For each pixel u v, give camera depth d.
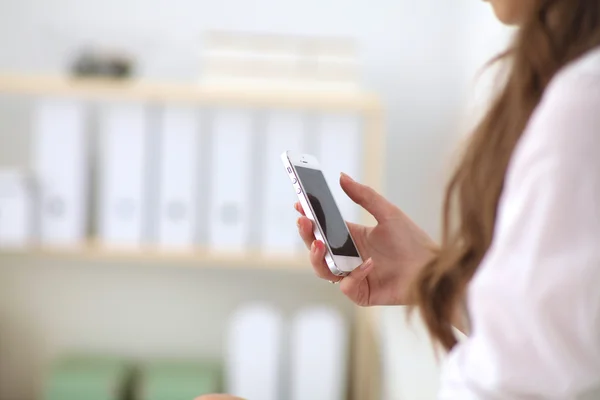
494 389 0.46
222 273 1.81
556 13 0.53
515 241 0.46
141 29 1.76
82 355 1.82
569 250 0.44
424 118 1.77
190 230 1.59
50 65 1.75
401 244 0.83
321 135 1.55
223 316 1.82
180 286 1.82
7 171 1.59
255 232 1.61
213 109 1.63
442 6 1.76
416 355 1.37
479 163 0.57
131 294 1.82
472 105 1.45
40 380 1.82
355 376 1.75
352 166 1.55
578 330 0.44
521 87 0.53
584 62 0.48
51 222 1.59
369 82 1.77
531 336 0.44
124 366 1.75
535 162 0.46
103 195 1.59
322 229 0.77
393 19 1.77
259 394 1.60
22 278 1.81
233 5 1.76
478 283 0.47
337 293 1.81
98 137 1.74
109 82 1.56
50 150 1.58
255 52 1.60
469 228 0.58
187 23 1.76
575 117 0.45
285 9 1.77
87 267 1.81
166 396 1.62
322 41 1.60
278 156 1.57
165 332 1.83
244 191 1.58
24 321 1.82
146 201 1.61
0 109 1.76
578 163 0.44
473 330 0.50
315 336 1.59
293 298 1.81
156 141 1.59
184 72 1.76
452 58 1.76
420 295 0.63
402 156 1.78
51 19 1.75
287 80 1.60
